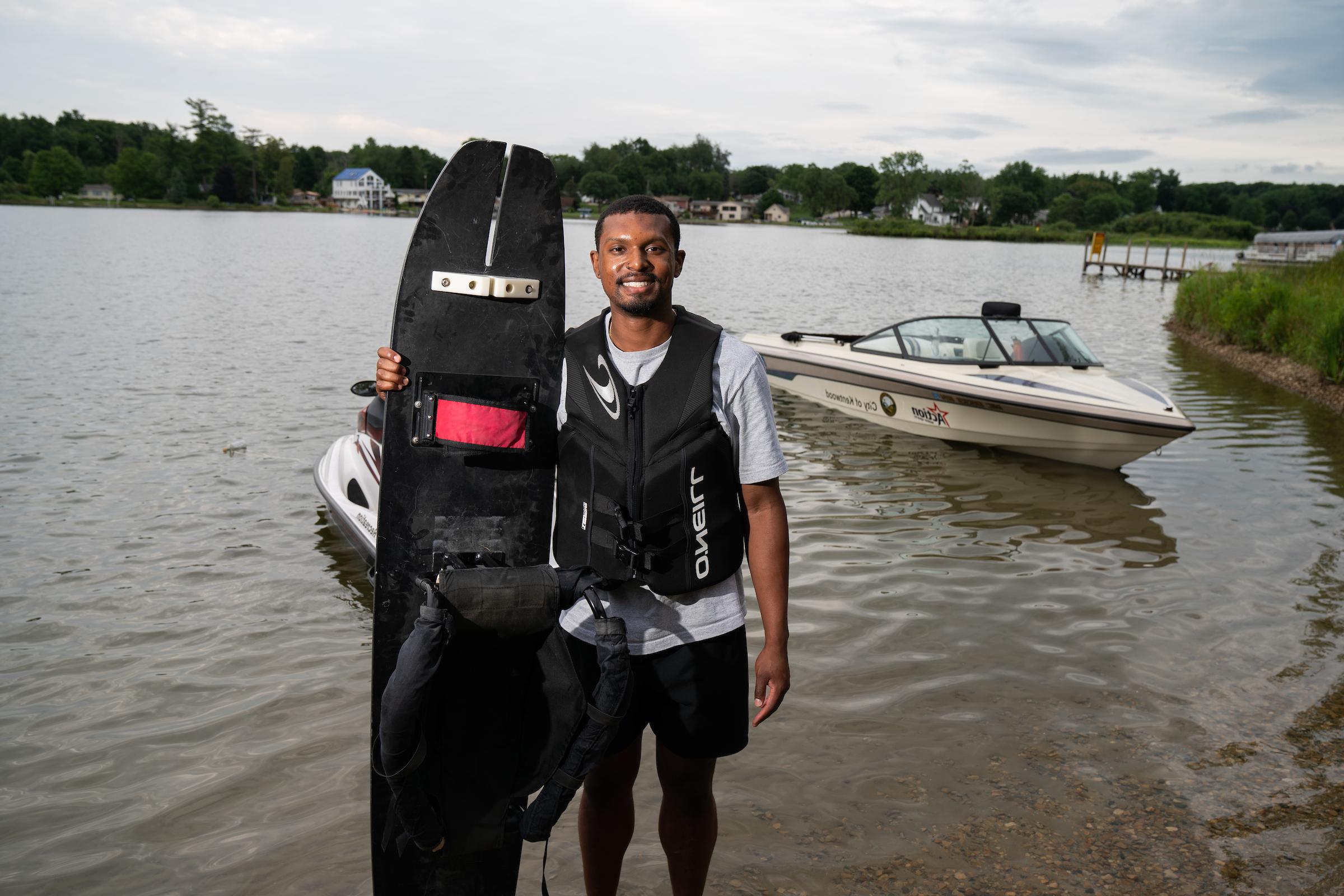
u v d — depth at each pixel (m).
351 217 143.00
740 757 3.16
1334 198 195.62
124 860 2.63
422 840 1.83
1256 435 8.62
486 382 1.92
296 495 6.12
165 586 4.65
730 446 1.92
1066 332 8.42
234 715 3.45
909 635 4.17
